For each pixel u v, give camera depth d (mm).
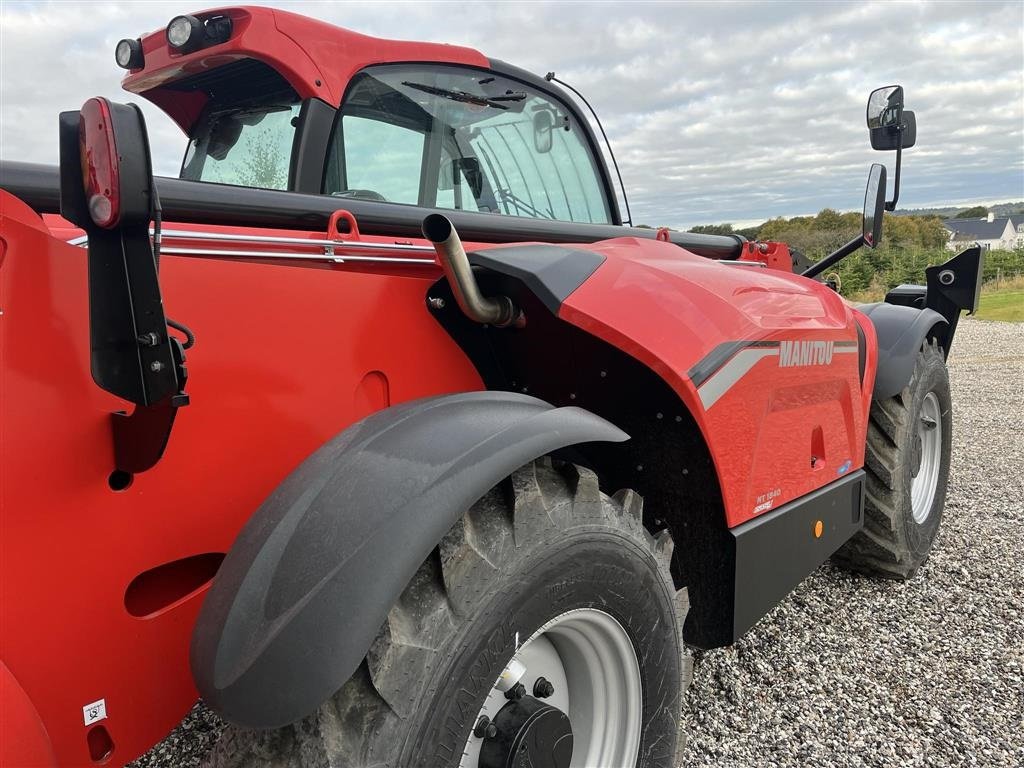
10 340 1068
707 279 1986
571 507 1433
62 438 1129
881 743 2188
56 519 1134
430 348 1767
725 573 1931
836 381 2375
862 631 2838
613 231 2441
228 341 1351
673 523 1987
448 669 1202
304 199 1575
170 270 1270
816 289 2498
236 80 2189
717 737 2211
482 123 2432
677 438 1863
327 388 1524
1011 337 13875
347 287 1561
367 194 2117
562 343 1857
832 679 2516
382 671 1153
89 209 991
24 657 1115
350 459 1295
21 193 1193
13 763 1035
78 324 1141
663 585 1648
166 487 1275
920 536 3283
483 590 1258
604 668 1605
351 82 2061
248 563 1198
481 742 1376
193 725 2295
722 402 1816
